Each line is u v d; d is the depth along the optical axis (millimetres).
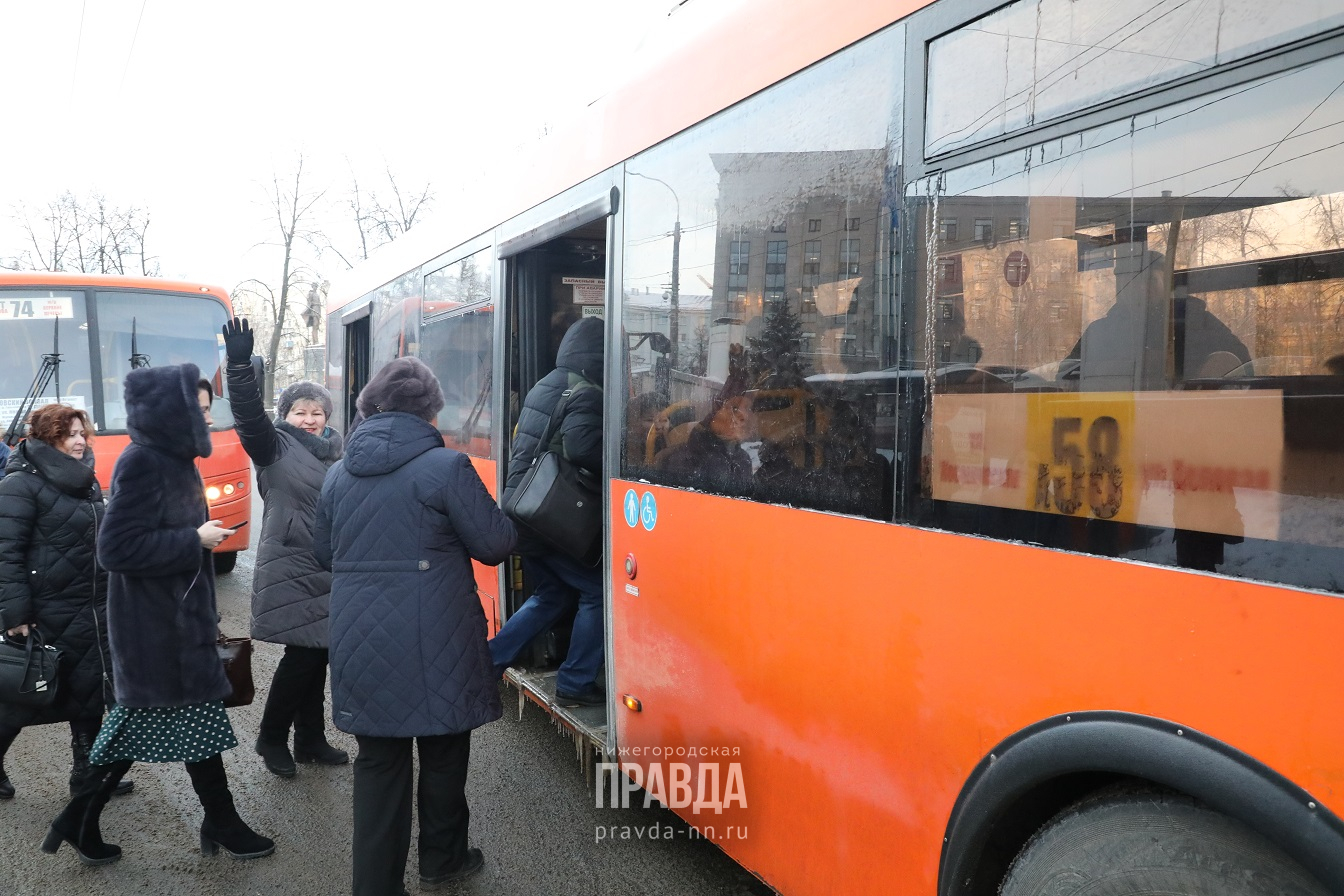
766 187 2746
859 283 2359
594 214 3883
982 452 1988
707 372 3043
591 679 4344
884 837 2256
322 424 4559
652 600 3396
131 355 8531
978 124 2031
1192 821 1643
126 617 3408
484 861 3648
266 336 39656
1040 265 1877
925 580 2123
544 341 5078
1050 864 1850
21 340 8211
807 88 2582
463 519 3119
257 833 3867
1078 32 1818
